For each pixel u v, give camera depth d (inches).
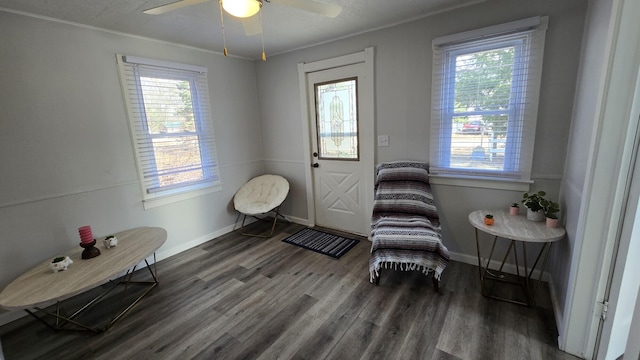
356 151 125.5
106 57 98.0
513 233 73.2
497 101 88.7
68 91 90.5
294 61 134.1
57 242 91.0
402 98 106.7
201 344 70.4
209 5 80.8
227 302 86.9
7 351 71.1
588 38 69.0
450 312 77.5
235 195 144.8
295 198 151.8
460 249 104.6
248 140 150.7
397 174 105.9
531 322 72.5
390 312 78.7
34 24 83.1
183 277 102.7
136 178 108.5
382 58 108.5
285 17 93.6
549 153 83.5
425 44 98.3
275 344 69.3
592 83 60.8
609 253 54.7
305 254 116.8
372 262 89.6
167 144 117.0
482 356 62.8
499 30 83.3
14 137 81.7
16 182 82.7
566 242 71.5
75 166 93.4
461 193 100.5
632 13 46.9
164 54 113.3
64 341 73.7
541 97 82.2
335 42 119.3
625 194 51.8
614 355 58.0
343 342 68.9
